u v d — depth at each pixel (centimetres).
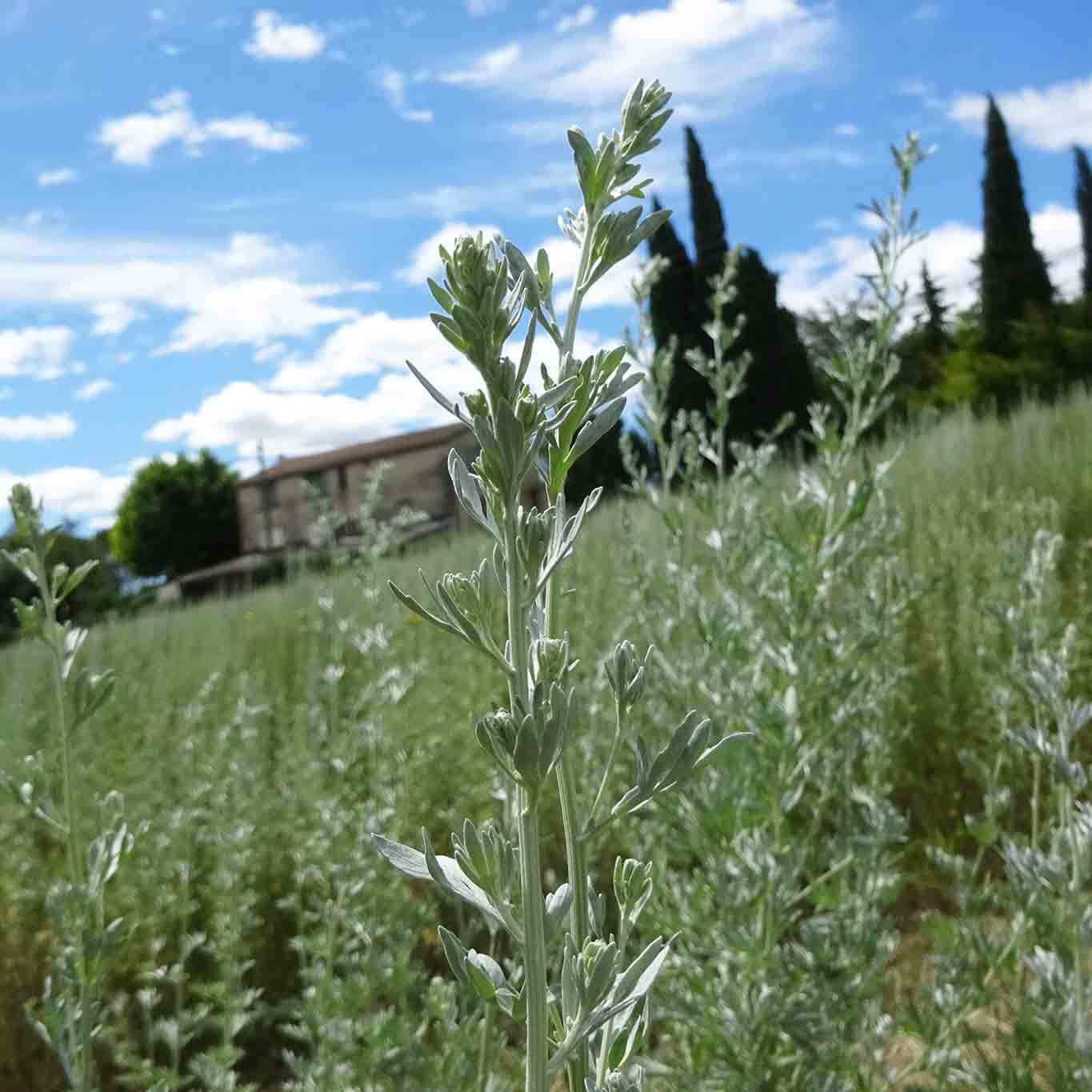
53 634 207
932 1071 276
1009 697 318
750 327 2108
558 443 112
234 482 3984
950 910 411
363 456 3173
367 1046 289
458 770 529
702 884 269
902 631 370
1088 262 3350
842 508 294
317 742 507
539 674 104
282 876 476
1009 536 706
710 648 299
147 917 447
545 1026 98
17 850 509
